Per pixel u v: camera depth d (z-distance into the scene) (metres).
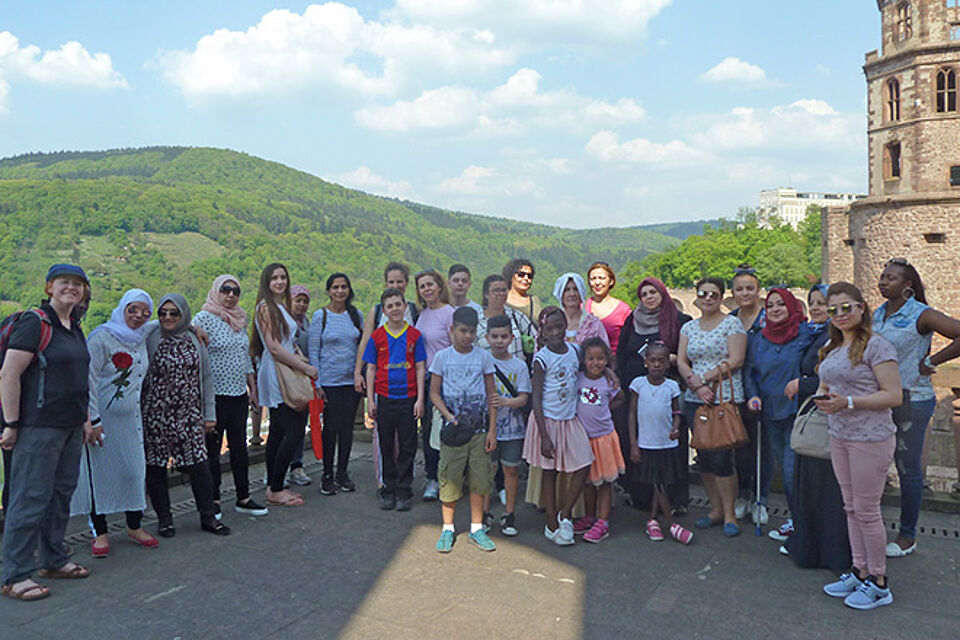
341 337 6.50
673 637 3.70
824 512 4.54
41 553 4.46
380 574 4.57
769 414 5.18
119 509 4.89
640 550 4.98
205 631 3.79
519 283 6.54
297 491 6.61
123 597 4.23
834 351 4.24
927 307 4.61
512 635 3.73
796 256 99.81
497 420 5.42
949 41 30.27
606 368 5.28
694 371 5.35
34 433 4.23
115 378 4.85
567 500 5.14
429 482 6.34
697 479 6.57
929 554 4.81
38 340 4.20
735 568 4.63
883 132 33.09
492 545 5.01
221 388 5.66
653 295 5.68
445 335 6.28
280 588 4.35
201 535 5.34
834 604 4.09
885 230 32.66
